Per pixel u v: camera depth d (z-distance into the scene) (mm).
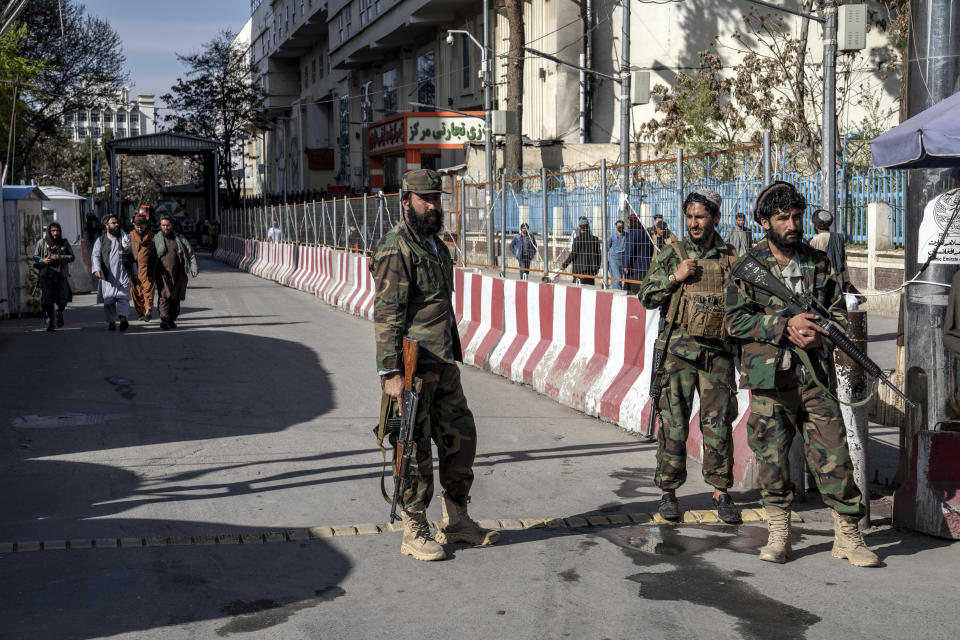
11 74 47312
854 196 19406
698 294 5598
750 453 6578
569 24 33188
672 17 32656
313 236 27266
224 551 5223
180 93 68688
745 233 7660
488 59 27141
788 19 31484
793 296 4766
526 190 11984
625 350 8945
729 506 5758
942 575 4777
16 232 19422
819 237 11484
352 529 5598
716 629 4109
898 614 4262
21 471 7051
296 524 5734
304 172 67312
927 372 6082
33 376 11578
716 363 5680
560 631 4102
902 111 14016
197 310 20672
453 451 5285
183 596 4535
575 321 9992
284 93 72562
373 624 4199
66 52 54906
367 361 12828
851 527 4980
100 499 6309
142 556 5125
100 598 4504
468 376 11633
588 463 7285
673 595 4520
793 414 4957
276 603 4449
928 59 6316
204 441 8078
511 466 7199
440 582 4727
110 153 61062
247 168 98062
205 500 6277
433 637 4055
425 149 36406
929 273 6074
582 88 33156
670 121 28547
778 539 4973
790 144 26141
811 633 4055
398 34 45344
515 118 29328
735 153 7777
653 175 8742
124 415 9195
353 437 8234
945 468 5469
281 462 7336
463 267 14742
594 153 31609
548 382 10141
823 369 4898
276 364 12508
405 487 5066
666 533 5539
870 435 8328
